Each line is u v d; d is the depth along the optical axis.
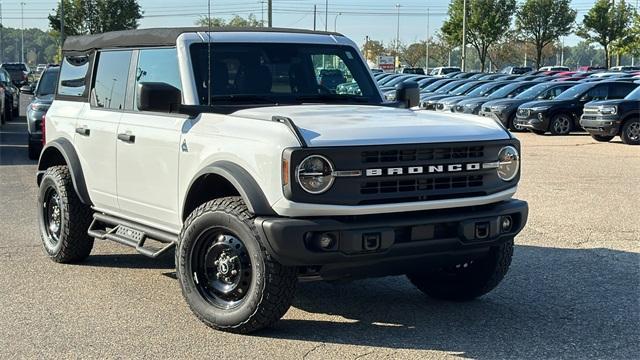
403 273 5.44
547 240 8.75
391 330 5.68
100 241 8.79
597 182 13.35
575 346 5.36
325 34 7.03
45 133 8.01
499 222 5.46
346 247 4.96
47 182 7.61
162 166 6.08
